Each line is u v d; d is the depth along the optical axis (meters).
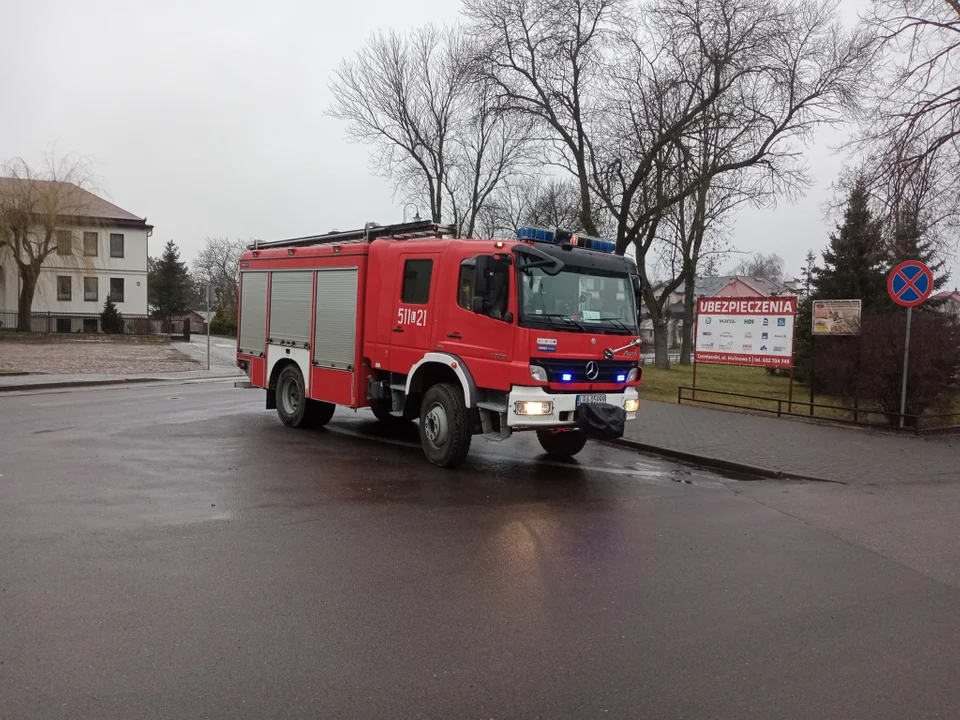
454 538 5.84
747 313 14.06
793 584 4.98
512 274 7.77
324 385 10.48
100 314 48.75
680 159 22.75
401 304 9.20
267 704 3.20
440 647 3.83
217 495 6.96
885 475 8.71
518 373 7.72
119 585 4.55
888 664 3.76
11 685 3.29
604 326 8.40
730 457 9.57
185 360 28.11
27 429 10.84
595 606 4.48
